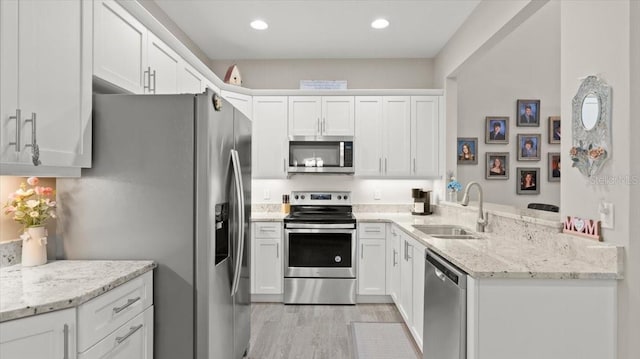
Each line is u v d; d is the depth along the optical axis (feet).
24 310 3.67
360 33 11.65
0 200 5.50
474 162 13.82
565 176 6.10
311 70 14.07
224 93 12.46
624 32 4.92
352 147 12.89
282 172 13.08
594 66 5.45
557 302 5.07
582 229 5.68
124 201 5.79
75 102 5.20
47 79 4.68
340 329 10.12
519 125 13.85
